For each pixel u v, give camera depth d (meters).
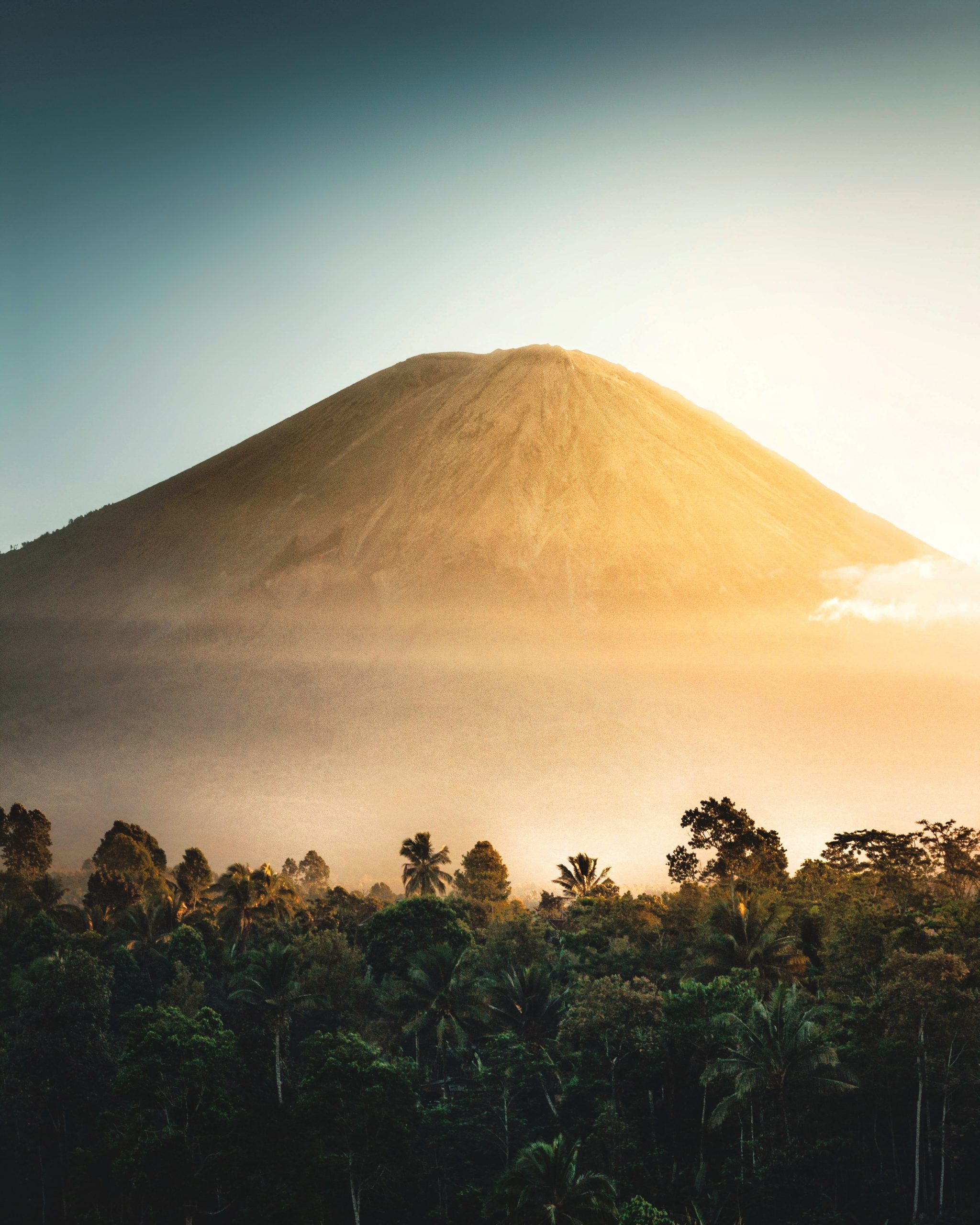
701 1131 51.59
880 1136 51.25
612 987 56.25
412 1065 60.66
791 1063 46.22
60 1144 63.16
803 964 59.78
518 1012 62.31
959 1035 46.34
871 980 54.81
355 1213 51.69
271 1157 53.50
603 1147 51.69
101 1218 57.03
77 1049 62.62
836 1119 49.31
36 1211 62.31
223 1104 53.81
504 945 75.12
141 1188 51.16
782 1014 47.38
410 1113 54.38
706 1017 53.72
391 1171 52.59
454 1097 60.50
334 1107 52.25
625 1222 42.44
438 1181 55.12
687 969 66.19
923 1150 48.97
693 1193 48.41
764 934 60.88
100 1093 62.91
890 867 76.12
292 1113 54.44
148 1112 55.66
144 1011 62.44
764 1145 49.06
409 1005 65.81
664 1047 54.31
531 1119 59.91
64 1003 63.59
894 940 55.03
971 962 51.25
